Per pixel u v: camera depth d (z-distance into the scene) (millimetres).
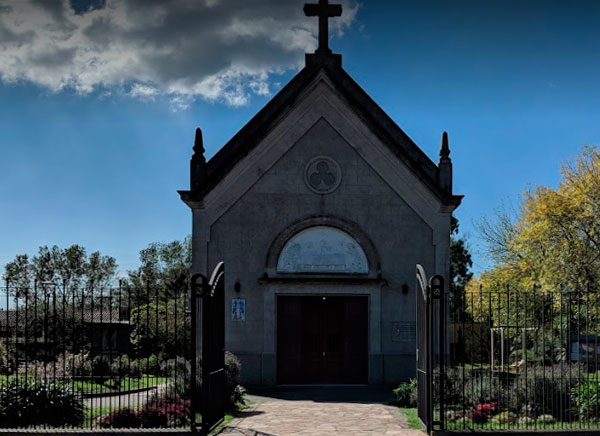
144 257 75125
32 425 14859
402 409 17203
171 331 31516
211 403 13852
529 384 16531
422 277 14328
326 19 24844
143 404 16688
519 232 37219
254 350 23125
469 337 28828
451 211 23766
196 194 23375
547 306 27250
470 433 12898
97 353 27641
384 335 23234
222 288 15125
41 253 77938
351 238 23594
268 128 23781
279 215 23609
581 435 12891
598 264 27750
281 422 15242
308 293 23234
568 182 30859
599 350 18672
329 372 23406
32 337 26078
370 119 23875
